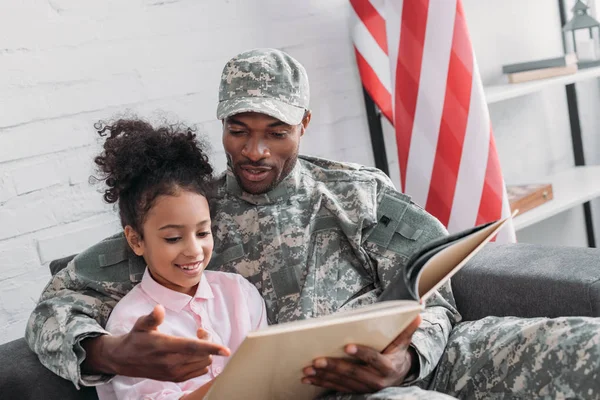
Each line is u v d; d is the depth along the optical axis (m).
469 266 1.74
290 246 1.71
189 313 1.61
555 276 1.60
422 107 2.40
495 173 2.41
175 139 1.63
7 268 2.05
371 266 1.72
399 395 1.27
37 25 2.08
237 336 1.63
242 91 1.69
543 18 3.24
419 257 1.36
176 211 1.55
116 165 1.59
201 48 2.37
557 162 3.33
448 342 1.59
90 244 2.18
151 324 1.35
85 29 2.16
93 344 1.49
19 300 2.07
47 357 1.53
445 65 2.38
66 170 2.13
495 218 2.41
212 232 1.74
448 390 1.55
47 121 2.10
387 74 2.65
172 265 1.57
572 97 3.33
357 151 2.73
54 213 2.12
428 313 1.62
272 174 1.70
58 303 1.61
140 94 2.26
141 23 2.25
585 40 3.13
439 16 2.37
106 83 2.19
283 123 1.68
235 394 1.33
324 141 2.64
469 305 1.73
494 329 1.54
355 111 2.72
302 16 2.59
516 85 2.85
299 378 1.37
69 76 2.13
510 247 1.80
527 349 1.44
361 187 1.77
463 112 2.38
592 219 3.35
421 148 2.42
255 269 1.71
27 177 2.07
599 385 1.33
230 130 1.69
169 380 1.39
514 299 1.65
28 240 2.08
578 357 1.37
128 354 1.39
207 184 1.65
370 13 2.62
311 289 1.67
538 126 3.24
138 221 1.58
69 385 1.57
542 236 3.28
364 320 1.23
